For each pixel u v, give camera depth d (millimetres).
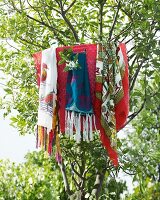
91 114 6652
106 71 6785
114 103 6801
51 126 6562
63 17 9016
